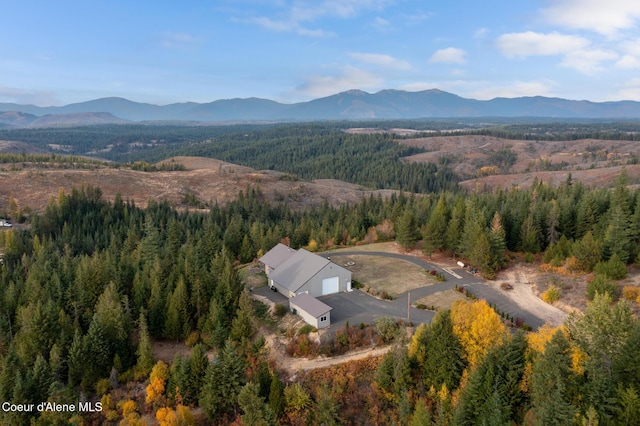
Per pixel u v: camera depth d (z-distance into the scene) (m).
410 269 72.81
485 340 39.03
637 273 59.41
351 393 42.12
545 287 62.12
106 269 65.19
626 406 30.48
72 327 53.03
